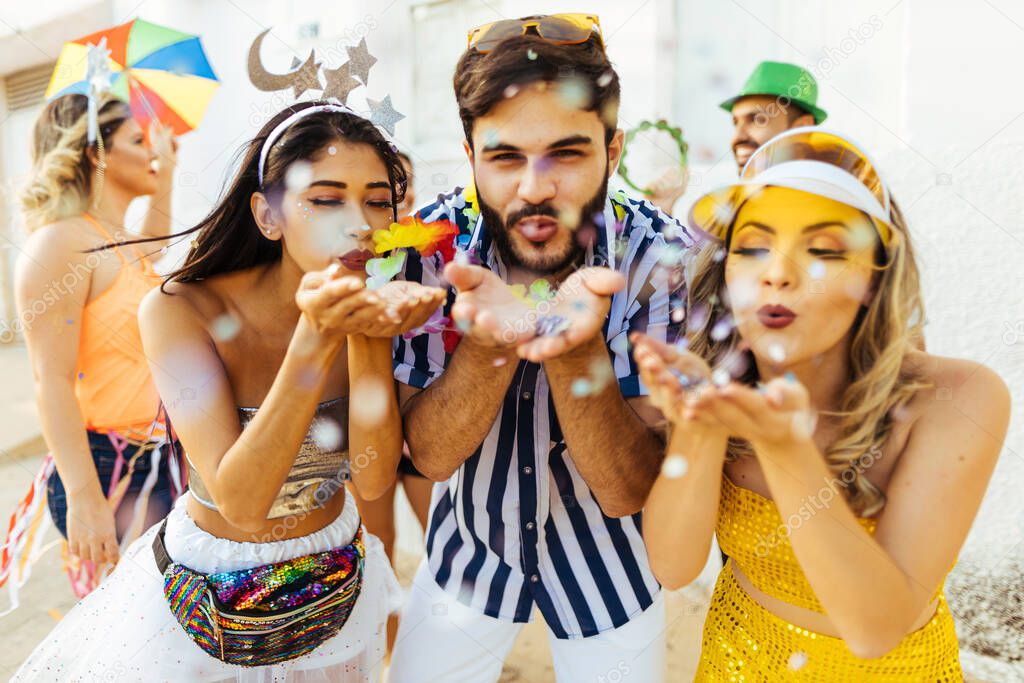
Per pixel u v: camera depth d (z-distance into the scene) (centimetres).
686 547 94
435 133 311
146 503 170
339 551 113
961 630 191
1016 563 192
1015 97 195
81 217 165
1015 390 195
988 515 195
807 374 94
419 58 310
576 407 97
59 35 465
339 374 113
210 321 109
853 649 82
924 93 205
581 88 100
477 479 122
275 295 112
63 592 223
